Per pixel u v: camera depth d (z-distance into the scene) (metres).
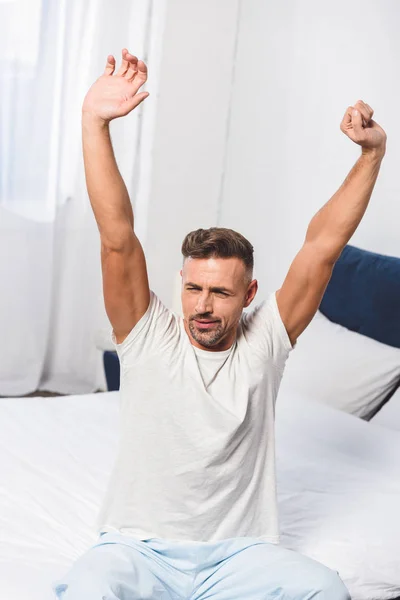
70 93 4.21
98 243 4.43
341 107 3.85
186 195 4.53
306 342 3.42
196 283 1.80
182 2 4.32
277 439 2.84
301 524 2.29
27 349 4.34
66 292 4.43
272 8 4.18
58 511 2.24
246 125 4.36
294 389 3.28
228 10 4.36
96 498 2.33
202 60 4.41
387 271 3.39
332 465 2.69
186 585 1.81
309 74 4.01
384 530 2.29
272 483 1.91
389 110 3.62
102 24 4.19
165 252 4.58
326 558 2.15
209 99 4.44
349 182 1.87
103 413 2.99
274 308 1.93
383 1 3.66
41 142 4.18
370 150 1.86
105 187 1.76
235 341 1.91
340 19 3.85
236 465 1.84
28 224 4.22
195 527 1.83
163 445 1.83
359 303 3.46
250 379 1.87
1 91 4.05
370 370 3.21
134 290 1.82
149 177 4.45
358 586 2.11
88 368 4.53
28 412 2.90
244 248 1.82
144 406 1.84
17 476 2.40
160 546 1.81
